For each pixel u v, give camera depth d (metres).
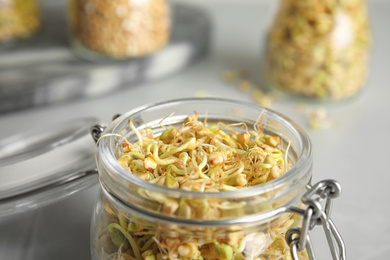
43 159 0.42
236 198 0.32
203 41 0.74
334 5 0.61
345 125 0.63
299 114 0.65
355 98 0.67
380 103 0.67
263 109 0.41
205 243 0.34
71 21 0.69
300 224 0.38
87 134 0.44
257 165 0.37
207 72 0.73
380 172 0.56
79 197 0.42
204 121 0.42
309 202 0.35
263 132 0.41
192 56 0.73
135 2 0.64
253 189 0.33
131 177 0.34
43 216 0.42
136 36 0.66
